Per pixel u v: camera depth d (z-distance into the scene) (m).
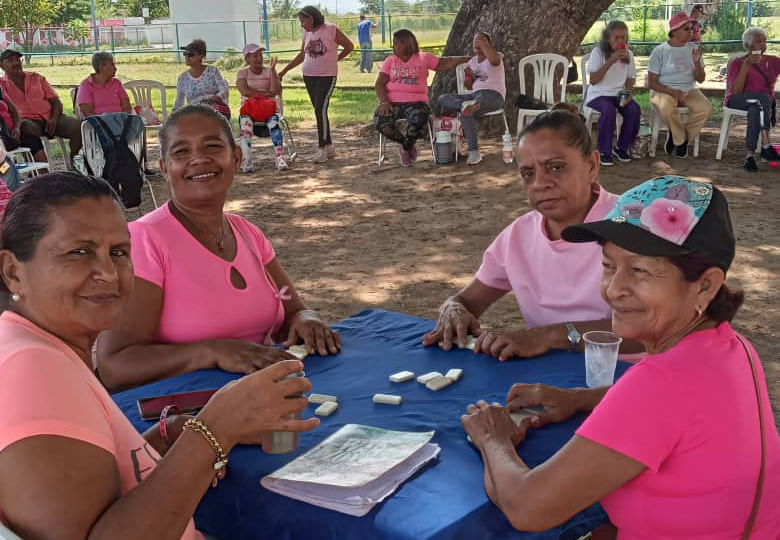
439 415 2.29
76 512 1.40
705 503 1.65
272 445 2.00
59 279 1.60
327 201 8.95
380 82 10.23
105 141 7.61
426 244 7.28
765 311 5.41
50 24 42.94
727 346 1.72
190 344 2.75
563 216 2.98
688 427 1.63
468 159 10.25
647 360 1.69
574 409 2.24
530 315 3.16
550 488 1.70
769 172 9.38
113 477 1.49
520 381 2.53
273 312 3.07
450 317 2.98
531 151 2.95
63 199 1.61
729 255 1.72
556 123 2.92
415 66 10.12
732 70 9.64
